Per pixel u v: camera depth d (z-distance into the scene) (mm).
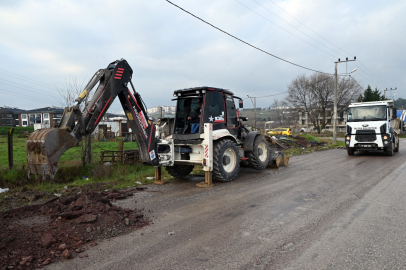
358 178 7910
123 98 6508
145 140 6961
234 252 3379
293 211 4945
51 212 4516
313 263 3064
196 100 7977
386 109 13016
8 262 3080
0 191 6676
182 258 3258
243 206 5332
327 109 49375
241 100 9172
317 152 16422
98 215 4293
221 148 7453
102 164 9570
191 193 6477
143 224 4410
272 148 10656
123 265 3123
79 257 3316
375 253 3270
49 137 4949
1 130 37219
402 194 5926
